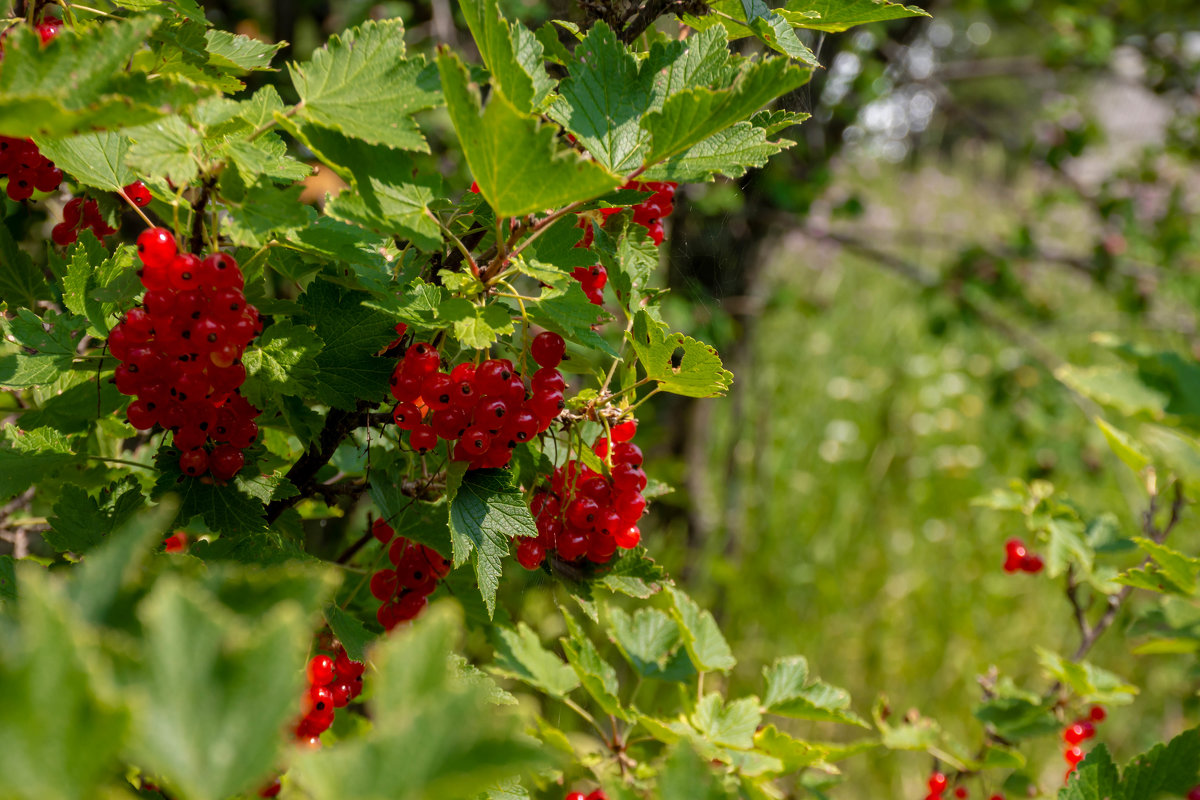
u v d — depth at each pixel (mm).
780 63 475
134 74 443
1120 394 731
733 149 515
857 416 1772
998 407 1423
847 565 1476
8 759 297
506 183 476
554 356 521
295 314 512
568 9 622
